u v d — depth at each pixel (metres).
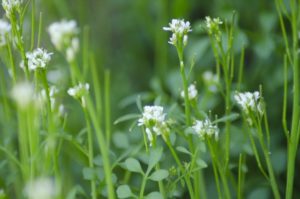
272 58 0.56
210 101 0.52
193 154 0.41
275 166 0.51
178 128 0.43
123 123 0.59
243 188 0.47
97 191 0.41
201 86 0.57
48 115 0.39
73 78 0.39
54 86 0.42
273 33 0.56
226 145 0.42
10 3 0.40
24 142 0.40
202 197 0.44
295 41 0.43
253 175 0.51
